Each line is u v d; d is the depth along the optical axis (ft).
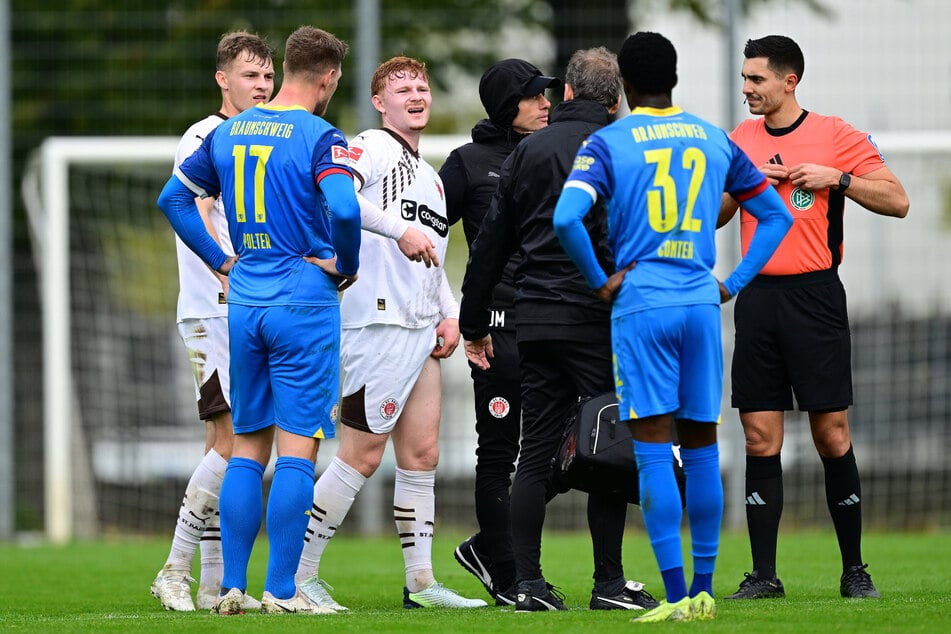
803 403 66.13
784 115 68.28
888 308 130.82
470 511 131.75
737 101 121.70
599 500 60.90
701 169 50.83
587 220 58.08
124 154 129.29
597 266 50.67
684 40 126.52
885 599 63.77
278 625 53.36
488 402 69.41
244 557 59.11
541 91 70.85
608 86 60.29
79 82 151.53
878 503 131.23
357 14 124.88
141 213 142.00
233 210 58.85
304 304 57.82
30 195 139.74
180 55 149.89
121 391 139.03
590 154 50.93
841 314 66.44
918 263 130.31
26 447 150.41
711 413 50.96
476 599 70.33
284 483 58.59
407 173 66.95
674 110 51.90
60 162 128.77
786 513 128.98
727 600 63.82
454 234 144.87
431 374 69.51
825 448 67.10
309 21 146.10
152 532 136.77
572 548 109.60
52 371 127.24
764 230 52.85
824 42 126.93
